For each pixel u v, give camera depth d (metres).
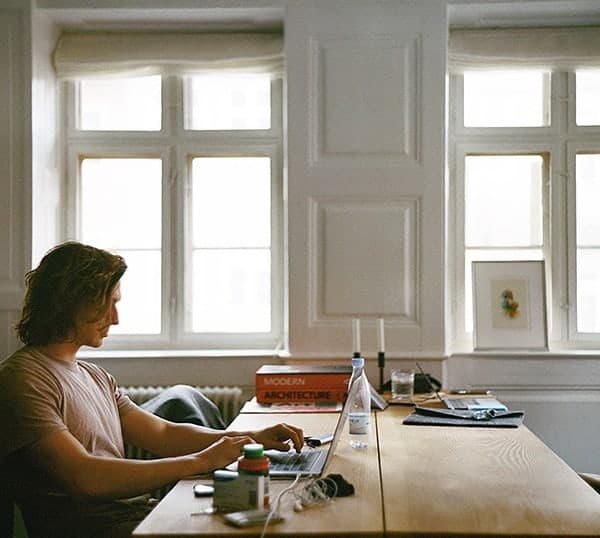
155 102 3.93
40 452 1.82
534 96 3.85
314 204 3.57
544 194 3.82
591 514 1.56
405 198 3.54
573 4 3.53
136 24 3.80
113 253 2.14
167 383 3.65
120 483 1.80
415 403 2.97
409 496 1.70
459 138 3.83
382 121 3.55
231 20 3.75
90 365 2.24
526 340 3.68
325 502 1.64
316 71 3.58
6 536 1.93
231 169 3.92
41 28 3.69
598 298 3.80
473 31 3.79
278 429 2.11
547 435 3.60
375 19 3.56
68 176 3.92
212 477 1.89
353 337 3.52
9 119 3.61
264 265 3.91
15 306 3.59
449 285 3.81
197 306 3.92
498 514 1.56
